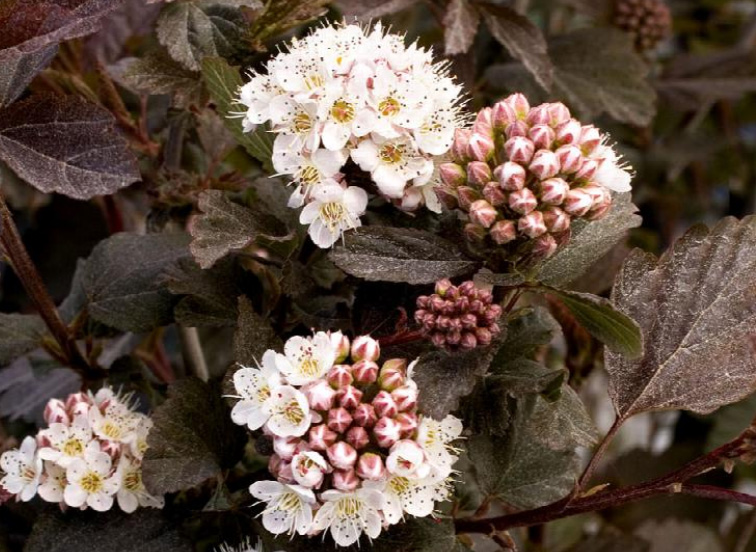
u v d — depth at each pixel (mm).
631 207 345
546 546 443
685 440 501
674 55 547
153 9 422
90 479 351
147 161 417
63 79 407
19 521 392
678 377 344
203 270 365
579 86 461
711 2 619
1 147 344
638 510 458
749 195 609
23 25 333
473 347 320
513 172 318
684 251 349
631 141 537
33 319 395
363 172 341
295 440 322
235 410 329
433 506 336
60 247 477
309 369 327
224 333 469
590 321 327
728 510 512
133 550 353
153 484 341
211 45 374
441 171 328
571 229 342
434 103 335
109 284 383
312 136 330
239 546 351
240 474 371
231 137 402
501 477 359
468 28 403
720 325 345
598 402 564
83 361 390
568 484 360
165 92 377
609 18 506
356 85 327
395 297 345
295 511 324
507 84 453
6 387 434
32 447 356
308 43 338
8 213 357
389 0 403
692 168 585
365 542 336
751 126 666
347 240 331
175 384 349
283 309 366
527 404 337
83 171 344
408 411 323
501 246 329
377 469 318
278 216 360
